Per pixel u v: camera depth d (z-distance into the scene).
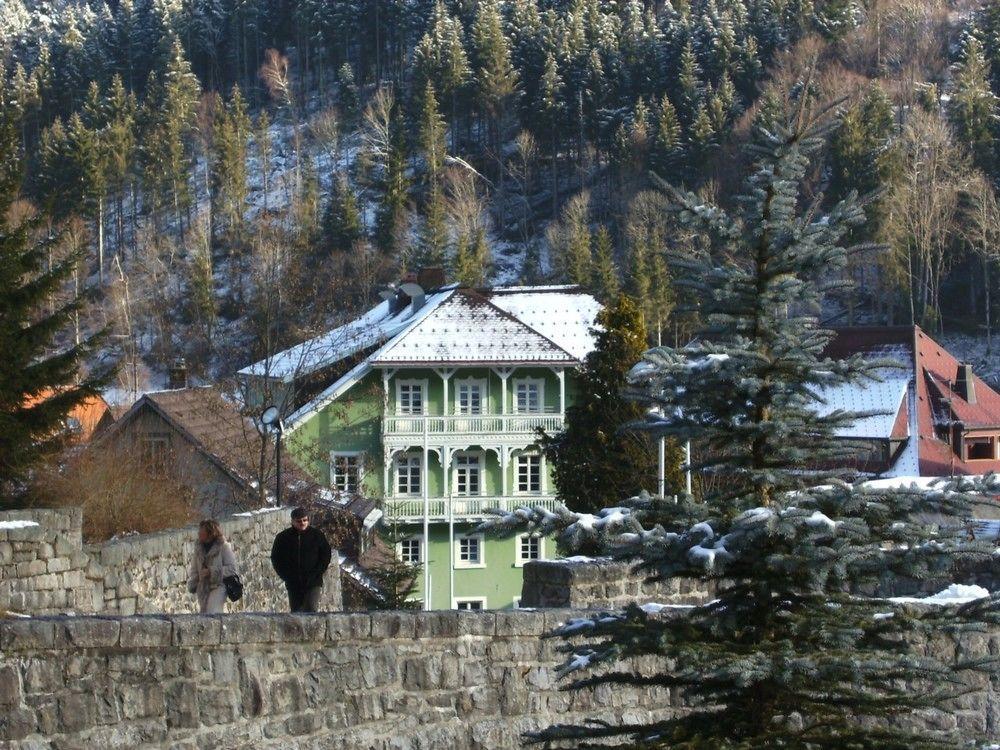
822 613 12.66
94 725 14.47
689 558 12.20
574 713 17.48
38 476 39.47
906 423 83.00
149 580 26.33
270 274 60.72
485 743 16.94
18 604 22.50
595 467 51.31
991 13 177.75
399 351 77.19
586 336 85.12
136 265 130.25
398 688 16.56
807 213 13.15
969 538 12.46
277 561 24.25
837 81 127.75
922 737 12.62
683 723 13.01
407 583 57.59
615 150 177.12
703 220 13.15
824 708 12.84
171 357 82.25
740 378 12.76
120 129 182.25
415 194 187.75
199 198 184.25
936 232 128.62
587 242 143.00
